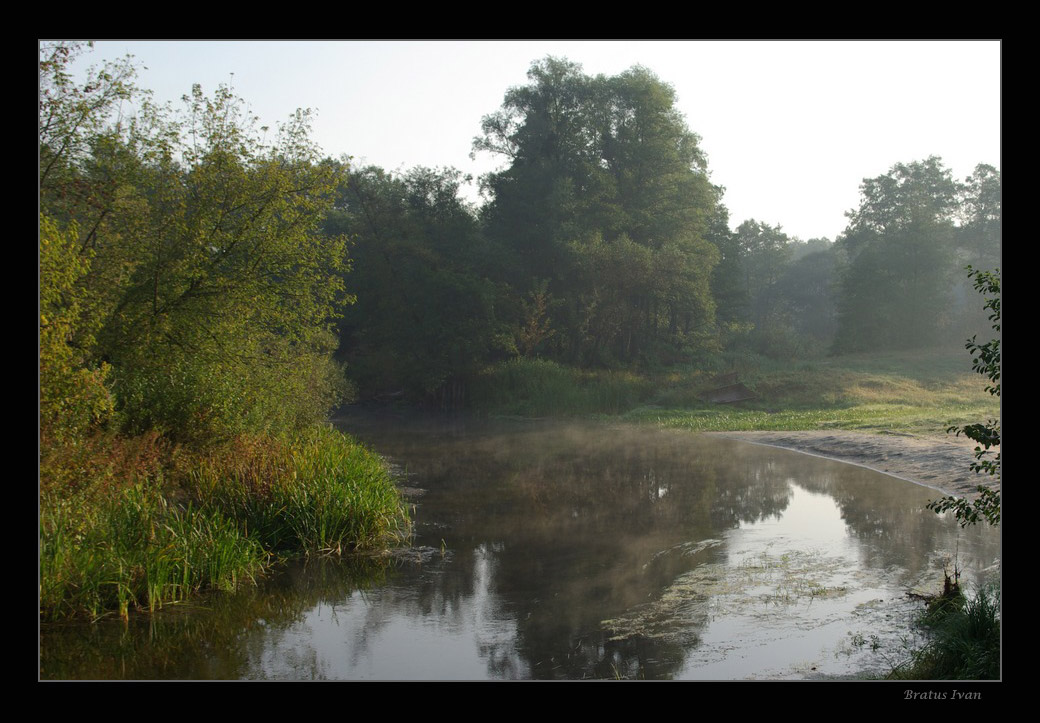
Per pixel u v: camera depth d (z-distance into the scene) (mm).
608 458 22203
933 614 7957
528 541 12523
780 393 36812
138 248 14828
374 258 43688
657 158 52406
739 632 8023
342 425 34250
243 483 12320
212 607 9336
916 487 16000
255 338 16734
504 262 45594
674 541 12180
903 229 57438
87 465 10406
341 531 12031
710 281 58594
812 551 11102
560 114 52438
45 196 13461
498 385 41094
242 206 15898
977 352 47375
